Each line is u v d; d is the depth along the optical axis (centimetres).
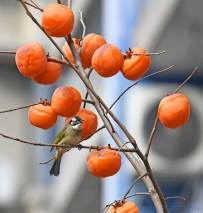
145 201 1443
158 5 1410
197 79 1512
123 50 1431
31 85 2245
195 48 1441
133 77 715
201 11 1382
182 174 1474
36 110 695
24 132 2234
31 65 674
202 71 1498
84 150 1580
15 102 2247
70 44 724
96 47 727
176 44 1429
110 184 1444
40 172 2133
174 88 1474
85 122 736
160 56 1457
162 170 1494
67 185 1645
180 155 1488
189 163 1481
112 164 661
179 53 1443
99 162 660
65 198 1683
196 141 1502
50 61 692
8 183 2105
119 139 677
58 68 707
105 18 1462
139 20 1431
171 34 1416
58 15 673
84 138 720
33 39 2020
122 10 1430
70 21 678
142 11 1429
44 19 676
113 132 681
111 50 693
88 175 1581
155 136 1477
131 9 1429
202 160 1501
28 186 2108
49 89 2075
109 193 1445
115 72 698
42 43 1803
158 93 1453
